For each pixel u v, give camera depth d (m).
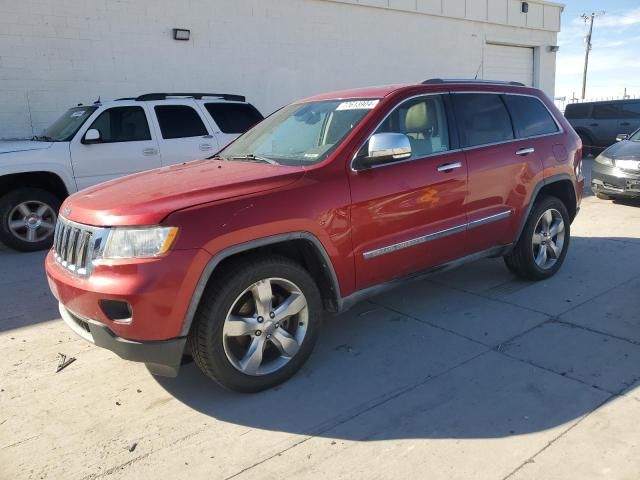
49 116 10.52
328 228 3.59
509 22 18.58
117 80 11.16
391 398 3.40
